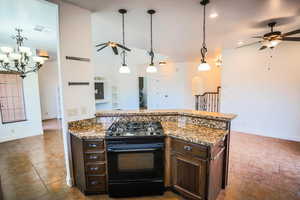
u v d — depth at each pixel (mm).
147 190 2213
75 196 2260
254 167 2930
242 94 4980
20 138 4691
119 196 2213
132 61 8984
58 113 7777
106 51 8117
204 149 1859
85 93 2613
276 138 4434
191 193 2029
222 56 5328
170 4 2389
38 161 3244
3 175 2750
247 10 2555
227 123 2230
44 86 7418
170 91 8219
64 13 2303
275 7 2447
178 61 7641
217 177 2111
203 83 8047
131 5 2432
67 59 2371
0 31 3443
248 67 4805
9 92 4633
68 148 2430
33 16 2740
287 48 4160
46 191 2355
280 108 4363
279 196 2193
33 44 4492
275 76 4375
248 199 2148
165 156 2197
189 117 2621
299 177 2619
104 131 2303
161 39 4250
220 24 3148
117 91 9359
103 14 2750
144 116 2760
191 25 3236
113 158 2117
